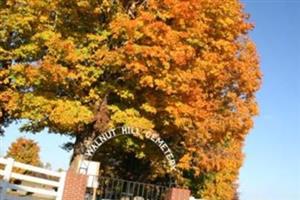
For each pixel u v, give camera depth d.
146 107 22.52
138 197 25.70
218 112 28.34
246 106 28.86
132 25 20.45
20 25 21.95
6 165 19.22
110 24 21.44
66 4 22.31
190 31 22.39
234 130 28.48
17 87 22.94
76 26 22.91
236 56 29.08
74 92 22.72
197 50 23.84
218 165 28.50
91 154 23.12
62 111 21.66
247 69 28.86
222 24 24.86
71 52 21.27
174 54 20.92
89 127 23.25
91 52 22.39
